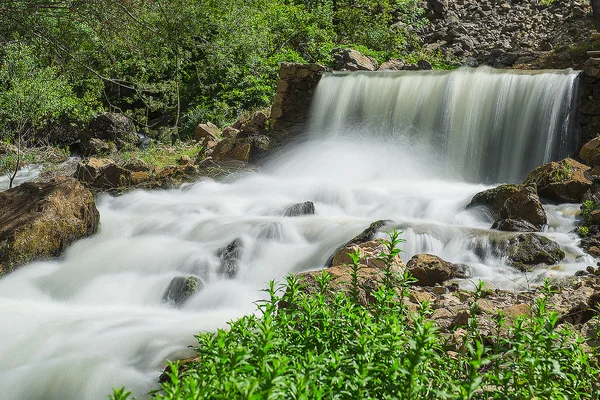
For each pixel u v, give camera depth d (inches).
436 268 335.9
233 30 892.0
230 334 155.1
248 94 881.5
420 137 659.4
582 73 578.2
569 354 163.0
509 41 975.6
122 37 556.4
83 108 883.4
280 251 418.3
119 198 589.0
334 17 1097.4
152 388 257.4
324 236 429.1
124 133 857.5
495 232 395.5
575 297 276.5
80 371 270.8
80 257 442.6
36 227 441.1
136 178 636.7
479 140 626.5
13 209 475.8
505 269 357.1
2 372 285.9
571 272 344.5
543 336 154.7
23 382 272.2
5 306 367.2
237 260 411.5
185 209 534.6
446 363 168.2
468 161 630.5
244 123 788.0
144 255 427.5
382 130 682.2
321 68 728.3
